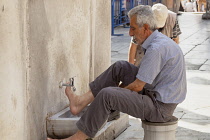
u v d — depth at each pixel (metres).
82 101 4.30
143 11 3.82
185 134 5.16
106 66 6.19
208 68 9.91
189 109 6.31
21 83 3.64
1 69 3.30
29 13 3.80
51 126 4.29
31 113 3.95
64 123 4.28
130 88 3.82
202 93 7.34
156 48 3.74
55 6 4.37
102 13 5.93
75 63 5.01
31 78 3.92
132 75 4.12
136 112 3.83
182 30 18.59
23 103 3.71
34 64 3.97
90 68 5.58
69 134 4.29
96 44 5.87
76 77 5.07
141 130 5.22
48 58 4.27
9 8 3.37
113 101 3.75
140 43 3.91
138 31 3.85
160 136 3.89
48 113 4.35
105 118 3.81
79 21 5.04
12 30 3.43
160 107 3.84
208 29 19.05
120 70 4.16
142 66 3.75
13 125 3.52
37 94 4.07
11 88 3.46
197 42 14.71
